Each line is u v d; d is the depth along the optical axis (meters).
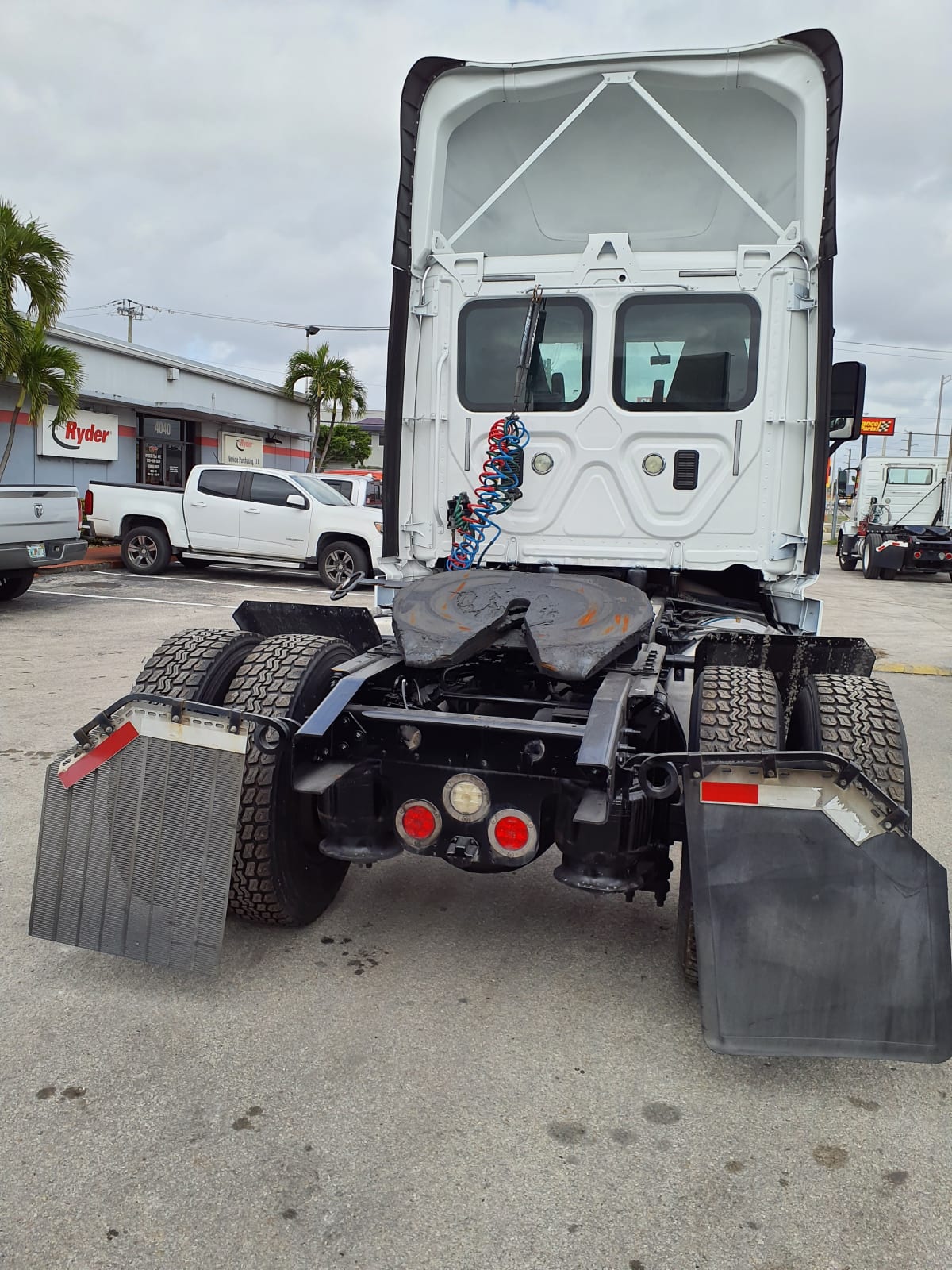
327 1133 2.47
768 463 4.29
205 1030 2.92
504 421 4.46
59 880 3.09
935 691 8.34
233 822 2.90
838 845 2.60
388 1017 3.04
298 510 14.57
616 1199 2.27
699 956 2.63
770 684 3.17
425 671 3.62
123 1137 2.43
